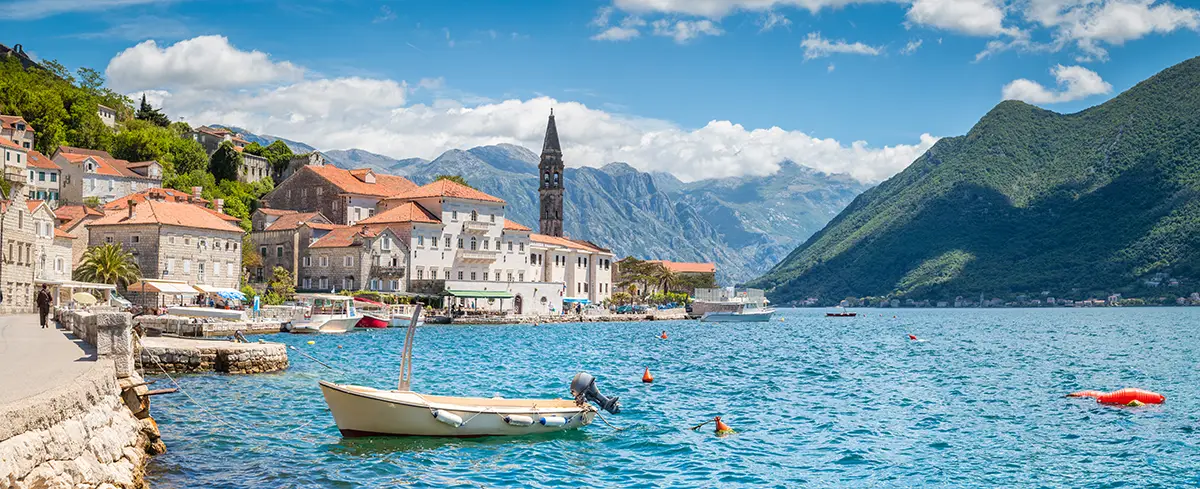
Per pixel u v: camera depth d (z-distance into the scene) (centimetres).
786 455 3638
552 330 13925
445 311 15062
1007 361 8369
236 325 9738
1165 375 6919
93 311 4984
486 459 3422
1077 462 3531
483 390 5547
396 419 3625
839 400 5231
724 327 16562
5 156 14375
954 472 3366
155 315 9606
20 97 18088
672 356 8669
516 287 16838
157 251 12419
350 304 12269
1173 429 4228
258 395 4738
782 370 7200
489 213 17100
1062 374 7000
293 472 3125
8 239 8812
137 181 16775
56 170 15625
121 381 3192
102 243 12725
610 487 3114
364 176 18450
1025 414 4700
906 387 5959
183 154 19950
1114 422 4438
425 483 3081
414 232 15850
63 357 3328
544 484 3120
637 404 4950
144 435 3222
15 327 5506
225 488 2892
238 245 13625
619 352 9150
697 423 4328
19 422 1844
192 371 5572
